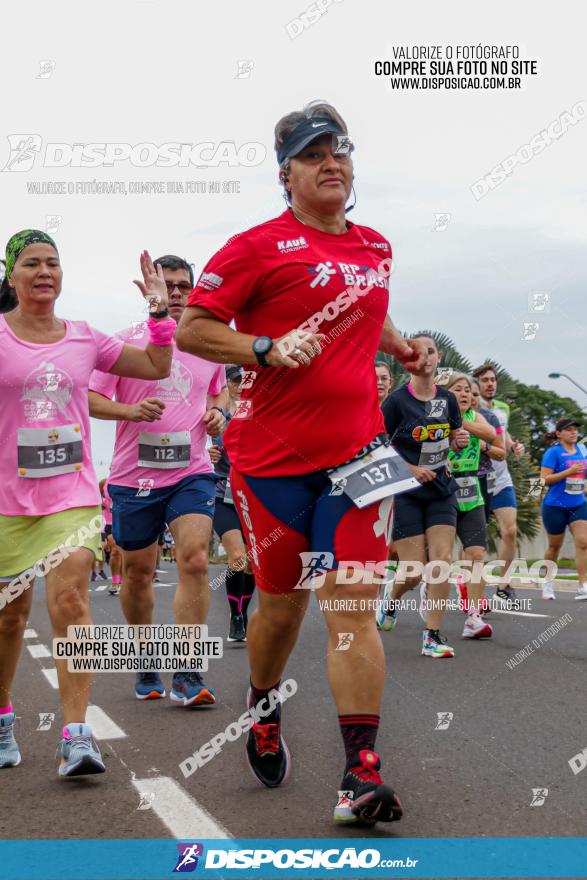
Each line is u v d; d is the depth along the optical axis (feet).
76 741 11.61
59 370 12.69
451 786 10.91
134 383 17.47
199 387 17.88
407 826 9.54
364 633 9.79
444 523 21.42
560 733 13.48
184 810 10.27
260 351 9.69
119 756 12.83
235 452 10.69
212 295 10.22
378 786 9.02
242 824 9.75
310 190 10.49
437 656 21.01
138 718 15.34
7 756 12.48
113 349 13.42
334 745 13.16
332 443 10.13
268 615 10.66
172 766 12.21
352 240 10.82
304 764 12.13
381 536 10.08
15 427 12.63
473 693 16.62
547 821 9.61
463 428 23.75
